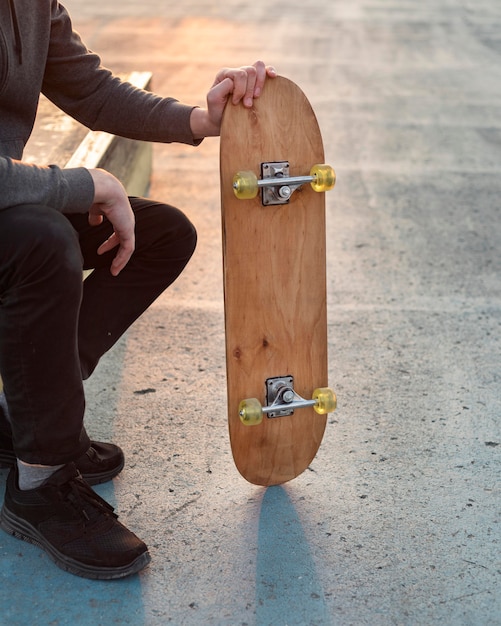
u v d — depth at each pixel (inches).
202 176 199.0
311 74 321.7
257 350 82.7
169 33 401.7
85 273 130.0
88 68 85.1
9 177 67.1
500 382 114.3
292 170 80.6
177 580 76.4
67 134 145.9
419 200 188.7
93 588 75.2
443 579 77.2
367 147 229.3
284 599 74.4
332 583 76.4
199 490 89.4
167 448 96.7
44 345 70.1
